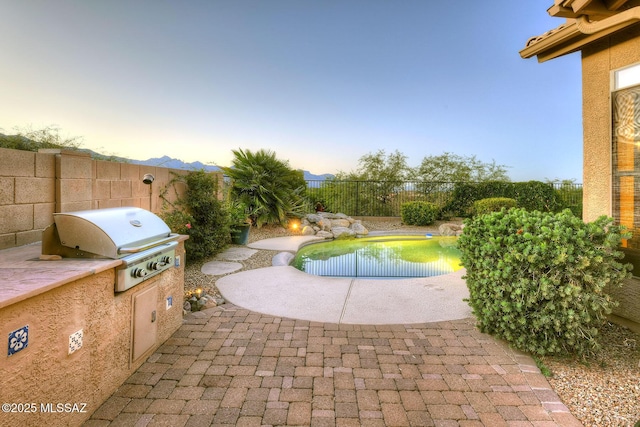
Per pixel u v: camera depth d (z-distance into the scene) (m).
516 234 2.68
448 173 15.34
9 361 1.34
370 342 2.91
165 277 2.88
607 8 2.88
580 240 2.45
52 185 3.05
